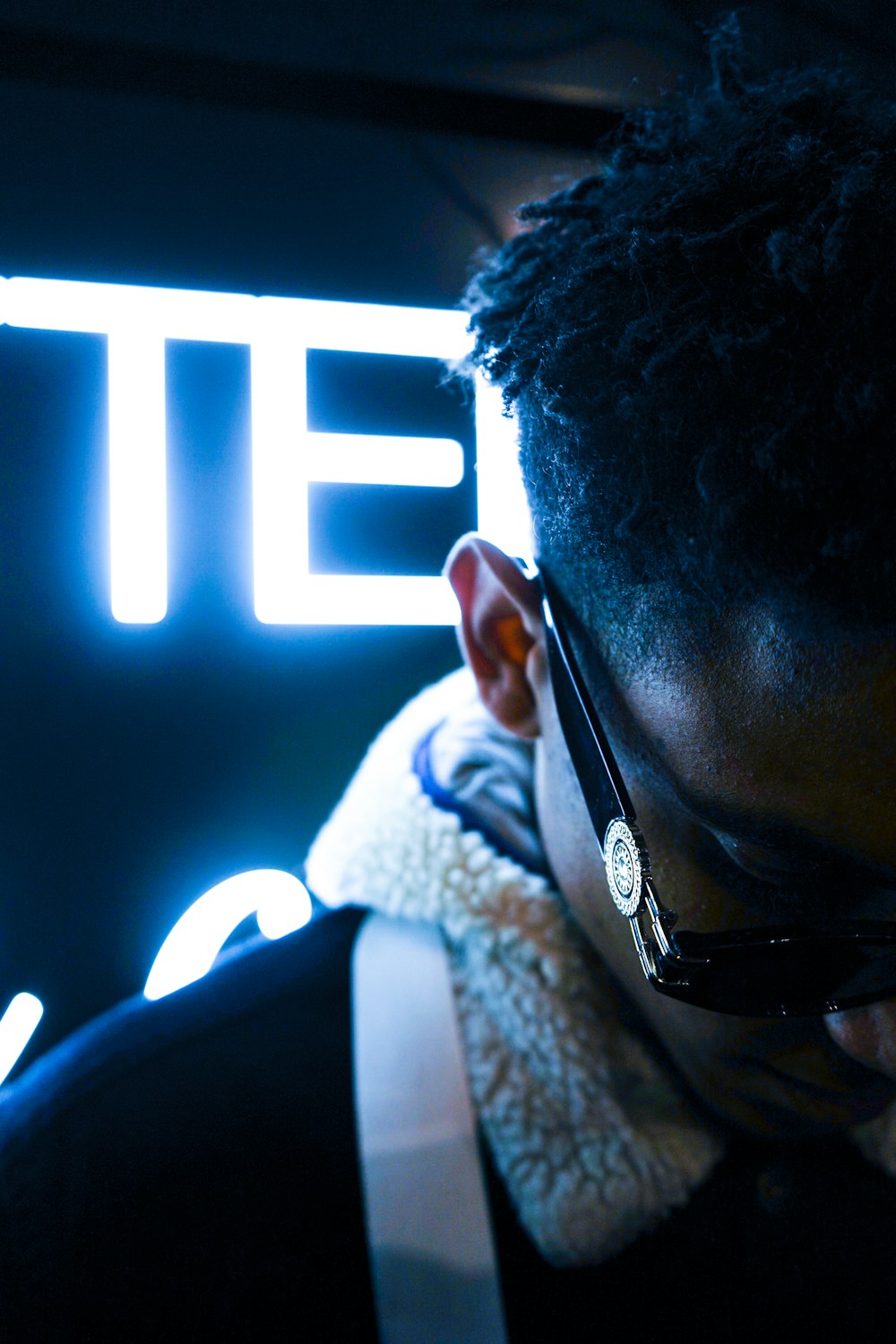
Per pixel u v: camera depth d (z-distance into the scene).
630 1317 0.50
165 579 1.15
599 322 0.41
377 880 0.53
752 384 0.37
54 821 1.15
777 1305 0.51
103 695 1.15
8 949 1.14
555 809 0.49
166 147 1.15
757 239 0.39
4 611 1.12
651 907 0.42
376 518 1.20
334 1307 0.50
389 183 1.21
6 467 1.11
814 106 0.42
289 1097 0.52
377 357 1.21
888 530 0.36
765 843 0.40
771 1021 0.45
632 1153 0.49
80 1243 0.50
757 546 0.37
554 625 0.45
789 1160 0.51
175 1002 0.55
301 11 1.09
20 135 1.12
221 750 1.19
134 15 1.06
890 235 0.37
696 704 0.39
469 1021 0.51
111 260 1.14
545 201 0.50
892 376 0.36
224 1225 0.50
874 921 0.41
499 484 0.52
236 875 1.18
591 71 1.15
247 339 1.17
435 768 0.54
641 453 0.39
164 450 1.15
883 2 1.04
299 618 1.18
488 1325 0.49
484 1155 0.51
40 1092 0.54
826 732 0.37
